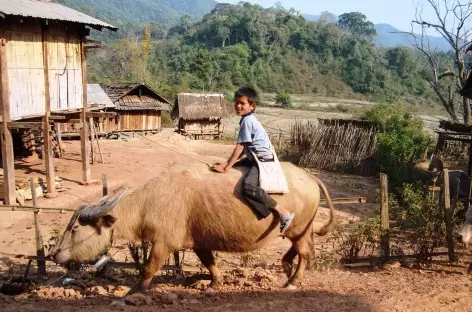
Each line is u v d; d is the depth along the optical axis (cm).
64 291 725
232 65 9725
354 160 2488
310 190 684
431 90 10700
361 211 1634
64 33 1802
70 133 3000
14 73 1560
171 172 672
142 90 3844
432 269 871
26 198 1588
